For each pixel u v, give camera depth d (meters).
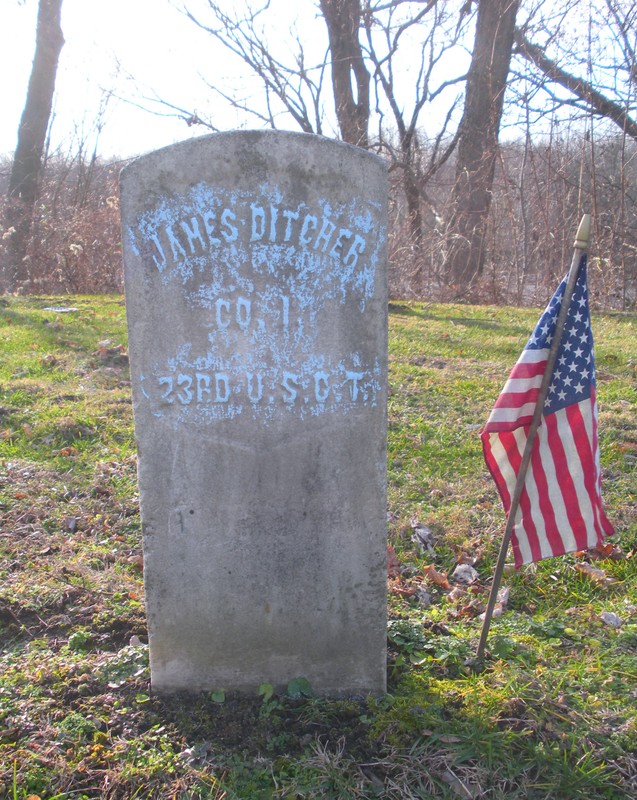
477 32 17.36
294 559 3.13
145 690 3.27
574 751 2.94
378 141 21.67
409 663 3.48
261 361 2.97
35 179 19.36
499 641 3.62
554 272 16.19
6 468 5.47
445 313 12.59
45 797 2.72
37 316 10.73
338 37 19.12
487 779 2.82
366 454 3.05
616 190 17.14
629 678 3.39
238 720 3.12
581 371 3.12
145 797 2.75
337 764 2.88
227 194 2.85
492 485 5.45
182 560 3.13
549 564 4.46
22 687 3.23
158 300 2.93
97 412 6.63
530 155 16.89
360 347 2.97
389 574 4.37
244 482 3.06
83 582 4.10
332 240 2.88
